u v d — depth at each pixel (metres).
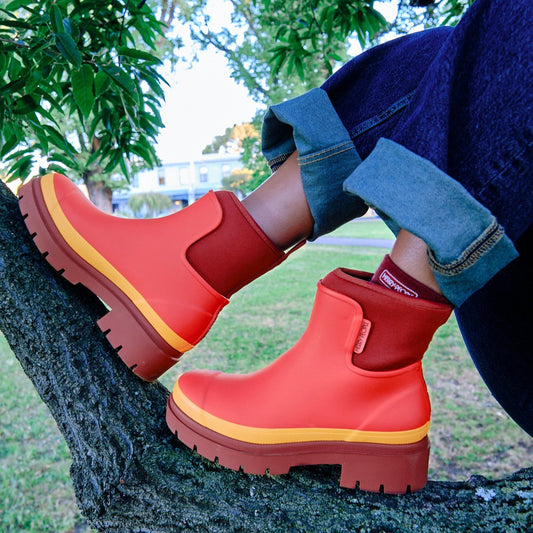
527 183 0.52
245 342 4.86
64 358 0.82
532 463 2.80
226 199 0.79
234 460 0.73
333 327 0.71
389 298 0.66
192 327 0.81
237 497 0.73
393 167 0.55
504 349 0.79
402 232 0.64
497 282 0.74
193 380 0.80
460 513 0.69
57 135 1.19
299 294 7.12
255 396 0.75
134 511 0.75
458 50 0.55
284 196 0.77
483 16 0.54
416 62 0.68
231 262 0.81
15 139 1.23
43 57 0.99
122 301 0.81
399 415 0.72
